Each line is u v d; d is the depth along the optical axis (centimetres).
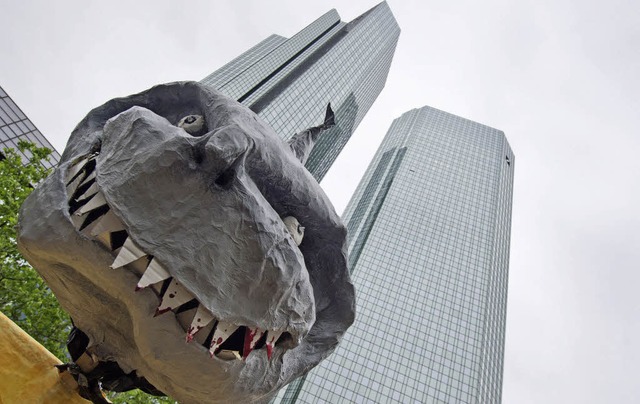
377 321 5688
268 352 309
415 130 9356
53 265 313
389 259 6562
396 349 5384
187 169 284
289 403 4925
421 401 4919
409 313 5853
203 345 300
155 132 304
